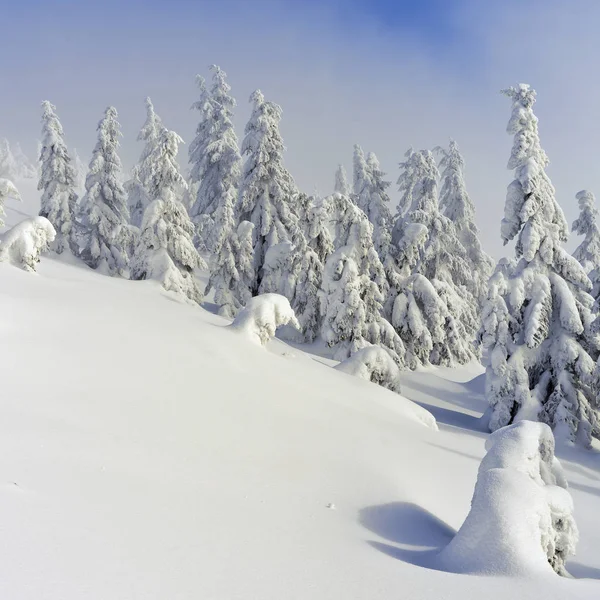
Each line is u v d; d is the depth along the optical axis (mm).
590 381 19094
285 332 30578
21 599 2176
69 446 4621
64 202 33219
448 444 11367
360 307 24422
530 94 19969
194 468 5211
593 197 28797
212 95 43500
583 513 10477
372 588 3270
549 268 20359
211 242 31203
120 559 2816
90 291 13141
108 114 34438
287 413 8289
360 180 41312
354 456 7426
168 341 9578
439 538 5656
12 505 3084
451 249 40781
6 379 5859
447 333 34281
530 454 6168
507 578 3992
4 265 12758
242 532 3857
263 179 33781
